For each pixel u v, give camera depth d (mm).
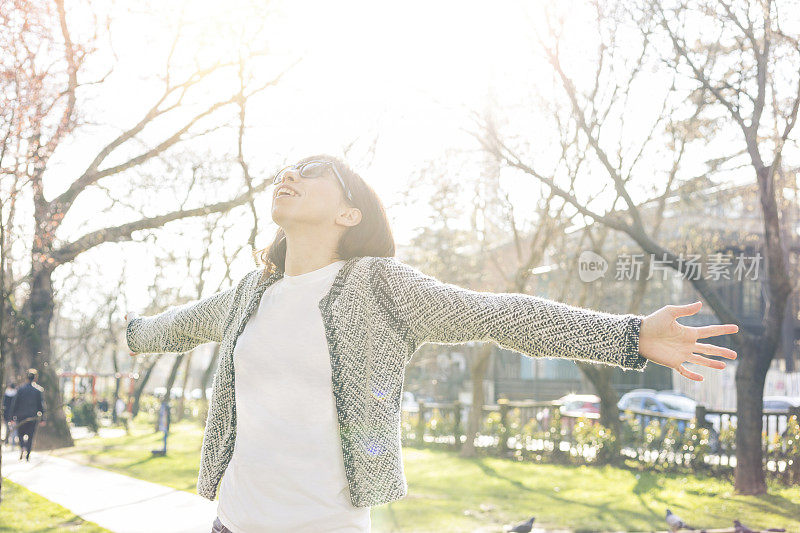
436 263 20469
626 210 13398
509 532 6582
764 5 9891
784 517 8914
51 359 17672
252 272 2070
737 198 12586
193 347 2264
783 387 26359
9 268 10945
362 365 1717
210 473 1876
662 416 14547
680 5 10477
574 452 15273
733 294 23234
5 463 14156
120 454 15883
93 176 15727
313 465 1720
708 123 12031
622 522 8477
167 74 14430
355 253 1880
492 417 16984
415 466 14234
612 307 16562
